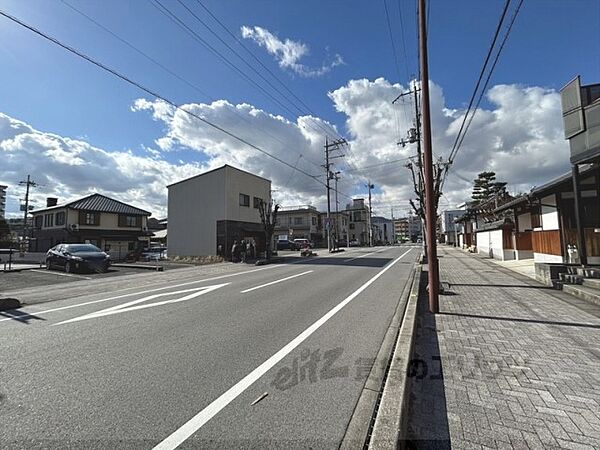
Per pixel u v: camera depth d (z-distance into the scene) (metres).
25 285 11.24
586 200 11.05
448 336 4.84
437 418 2.73
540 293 7.97
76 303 7.64
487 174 40.47
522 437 2.45
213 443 2.32
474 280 10.46
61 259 16.05
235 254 21.17
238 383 3.27
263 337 4.76
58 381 3.34
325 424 2.54
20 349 4.32
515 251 17.11
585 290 7.25
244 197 25.53
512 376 3.46
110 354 4.10
